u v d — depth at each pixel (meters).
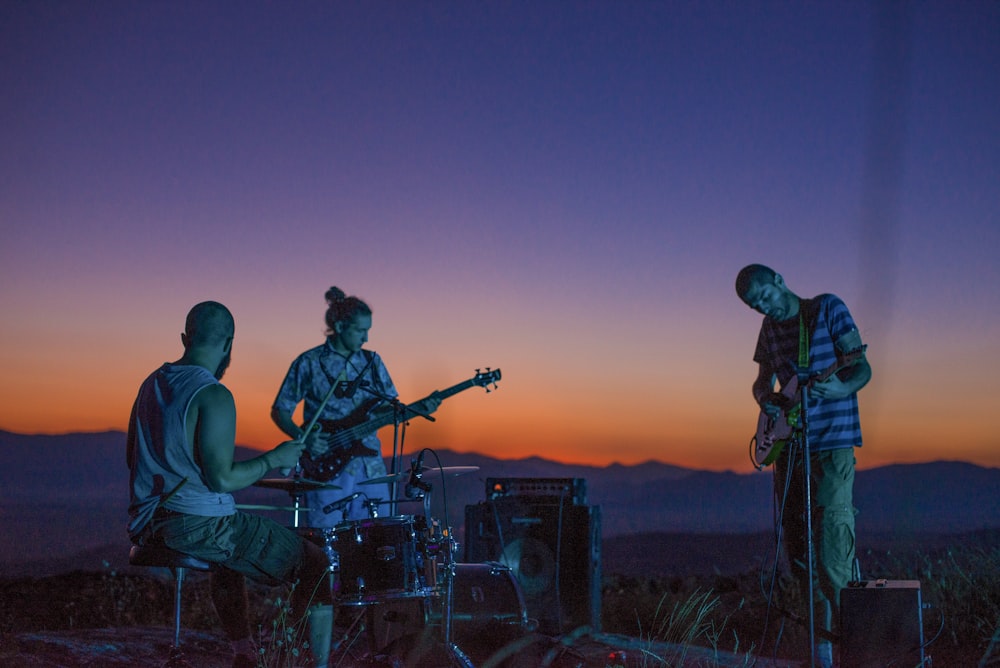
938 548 8.62
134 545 4.02
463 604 5.28
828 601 5.00
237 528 4.06
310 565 4.22
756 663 5.34
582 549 6.37
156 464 3.93
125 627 5.72
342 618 5.66
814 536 4.91
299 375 6.21
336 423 6.12
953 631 5.60
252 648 4.36
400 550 4.79
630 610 7.29
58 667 4.59
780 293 5.21
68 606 7.55
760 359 5.51
